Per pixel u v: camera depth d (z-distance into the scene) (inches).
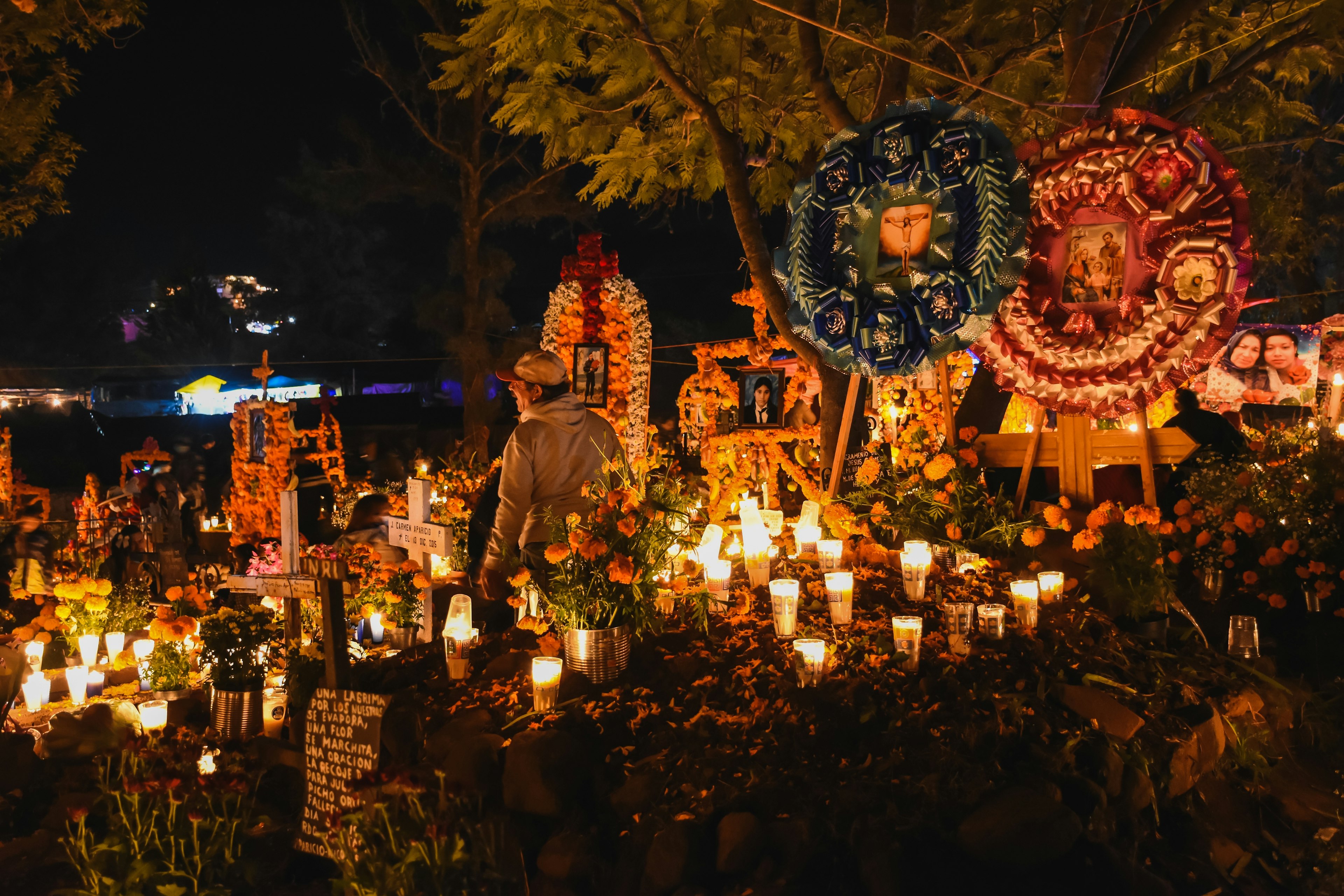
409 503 216.5
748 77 339.6
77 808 138.1
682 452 406.0
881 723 143.6
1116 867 124.6
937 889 119.0
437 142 810.8
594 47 337.7
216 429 1081.4
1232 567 221.5
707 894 121.4
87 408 1120.2
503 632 195.8
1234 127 399.5
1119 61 289.3
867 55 326.3
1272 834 150.9
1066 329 198.5
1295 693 182.7
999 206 188.4
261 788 166.6
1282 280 753.6
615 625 165.9
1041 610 186.9
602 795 140.6
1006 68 309.9
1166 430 211.5
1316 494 215.2
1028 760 137.1
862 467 230.8
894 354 197.2
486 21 319.6
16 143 535.2
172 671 237.9
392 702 167.2
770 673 157.5
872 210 198.4
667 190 383.6
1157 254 189.6
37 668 270.2
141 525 489.1
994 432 290.5
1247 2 359.3
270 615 201.5
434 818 123.6
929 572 206.5
